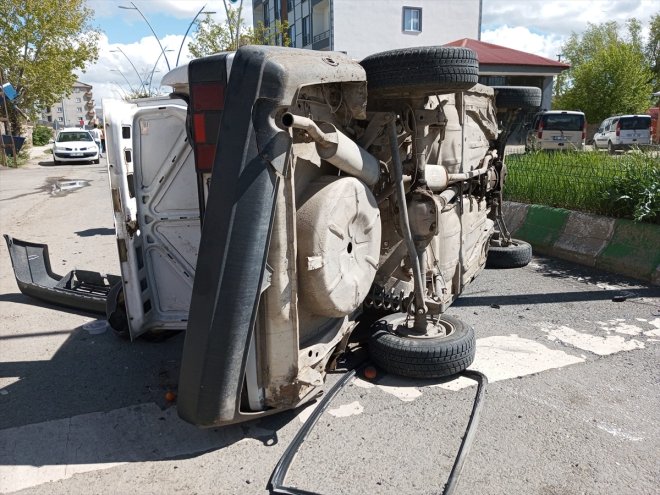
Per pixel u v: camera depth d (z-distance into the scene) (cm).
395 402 375
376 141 390
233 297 283
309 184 330
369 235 362
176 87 420
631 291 615
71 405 385
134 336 446
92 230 1014
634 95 3778
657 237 659
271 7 4953
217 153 280
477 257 608
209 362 287
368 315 498
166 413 371
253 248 282
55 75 3334
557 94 4741
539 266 736
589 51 5988
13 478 305
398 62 352
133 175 438
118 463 318
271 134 278
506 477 298
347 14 3559
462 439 332
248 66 275
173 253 452
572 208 817
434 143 444
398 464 310
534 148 1266
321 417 357
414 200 392
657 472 302
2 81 3103
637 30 5897
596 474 300
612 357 445
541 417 356
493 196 714
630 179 723
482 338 486
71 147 2802
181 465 315
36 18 3203
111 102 424
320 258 314
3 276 722
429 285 427
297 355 318
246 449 328
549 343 474
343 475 301
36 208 1307
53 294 575
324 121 331
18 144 3008
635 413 361
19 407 383
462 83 351
